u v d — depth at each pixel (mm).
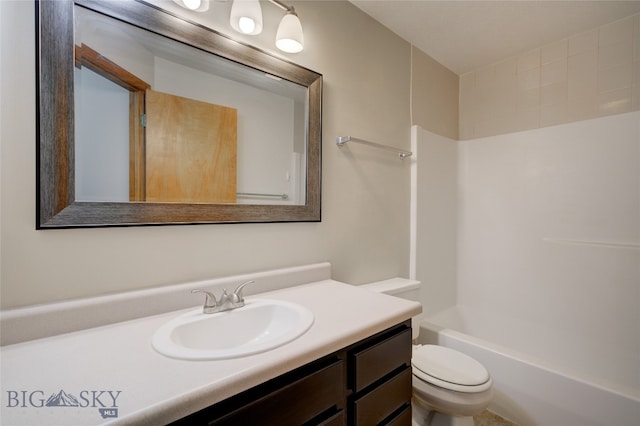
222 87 1091
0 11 712
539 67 2031
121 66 875
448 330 1778
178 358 632
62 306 760
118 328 800
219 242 1089
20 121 733
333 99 1491
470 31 1842
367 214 1681
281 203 1268
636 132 1665
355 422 799
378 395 861
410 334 1006
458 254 2406
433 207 2133
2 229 718
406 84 1938
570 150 1892
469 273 2352
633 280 1667
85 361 625
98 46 835
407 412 973
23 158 737
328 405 733
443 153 2236
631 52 1696
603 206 1770
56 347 688
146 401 492
